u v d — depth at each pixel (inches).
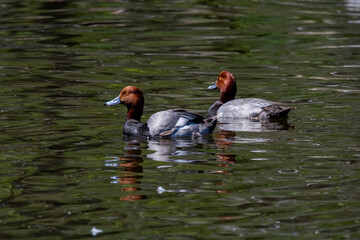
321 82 717.9
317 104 625.3
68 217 355.9
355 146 486.9
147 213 360.5
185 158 464.1
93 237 331.3
